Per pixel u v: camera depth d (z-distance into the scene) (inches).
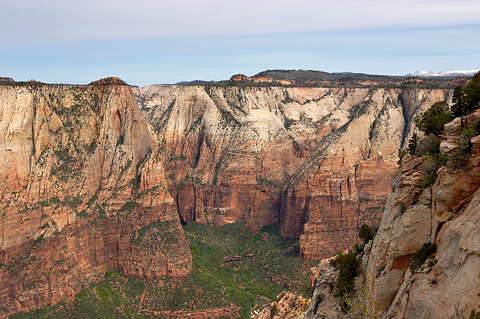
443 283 1577.3
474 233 1502.2
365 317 1963.6
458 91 2321.6
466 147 1713.8
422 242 1823.3
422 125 2470.5
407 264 1861.5
